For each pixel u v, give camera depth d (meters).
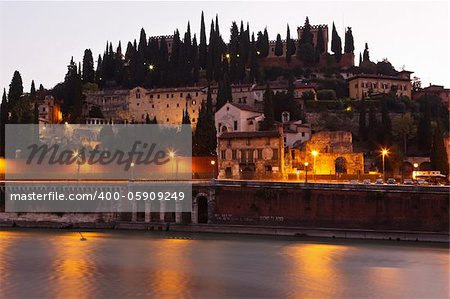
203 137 156.62
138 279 69.25
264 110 172.75
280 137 141.38
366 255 86.62
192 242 99.94
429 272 74.75
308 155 147.62
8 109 190.75
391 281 69.50
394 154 156.50
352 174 139.38
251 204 112.56
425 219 102.31
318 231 107.12
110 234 111.25
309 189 108.88
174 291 63.41
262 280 69.31
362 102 184.62
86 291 62.97
